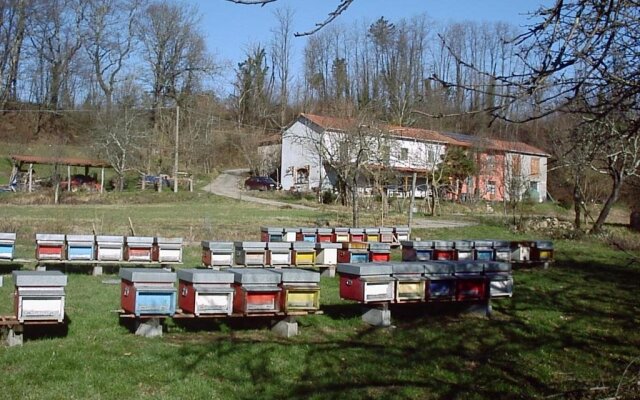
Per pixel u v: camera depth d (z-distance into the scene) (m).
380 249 17.52
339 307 12.90
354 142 28.47
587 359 10.02
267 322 11.33
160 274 9.71
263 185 57.34
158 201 43.47
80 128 67.25
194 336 10.15
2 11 61.41
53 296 8.91
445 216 36.78
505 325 11.99
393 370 8.98
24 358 8.35
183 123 65.88
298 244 16.67
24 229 22.64
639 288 16.06
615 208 46.31
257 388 7.93
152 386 7.76
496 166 44.28
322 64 70.50
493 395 8.22
